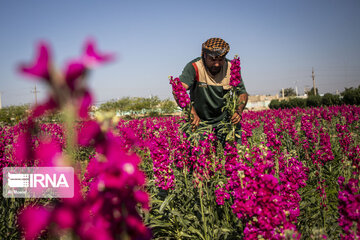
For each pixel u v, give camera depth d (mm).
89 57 742
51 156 863
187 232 3543
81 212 961
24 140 802
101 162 1062
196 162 3668
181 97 4289
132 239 1069
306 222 3305
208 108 4992
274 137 5883
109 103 53188
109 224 1032
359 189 2414
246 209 2275
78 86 761
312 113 15109
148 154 5602
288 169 3180
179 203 3939
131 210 1130
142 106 53000
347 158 4332
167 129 5301
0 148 4480
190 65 4832
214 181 3680
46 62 701
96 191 1078
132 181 1069
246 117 20312
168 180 3467
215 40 4562
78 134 938
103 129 987
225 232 3211
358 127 10094
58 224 916
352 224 2291
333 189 4832
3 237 3744
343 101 35656
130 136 1198
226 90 4988
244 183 2457
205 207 3541
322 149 5504
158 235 3682
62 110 779
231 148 3357
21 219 907
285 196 3012
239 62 4250
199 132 4480
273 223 2199
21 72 679
